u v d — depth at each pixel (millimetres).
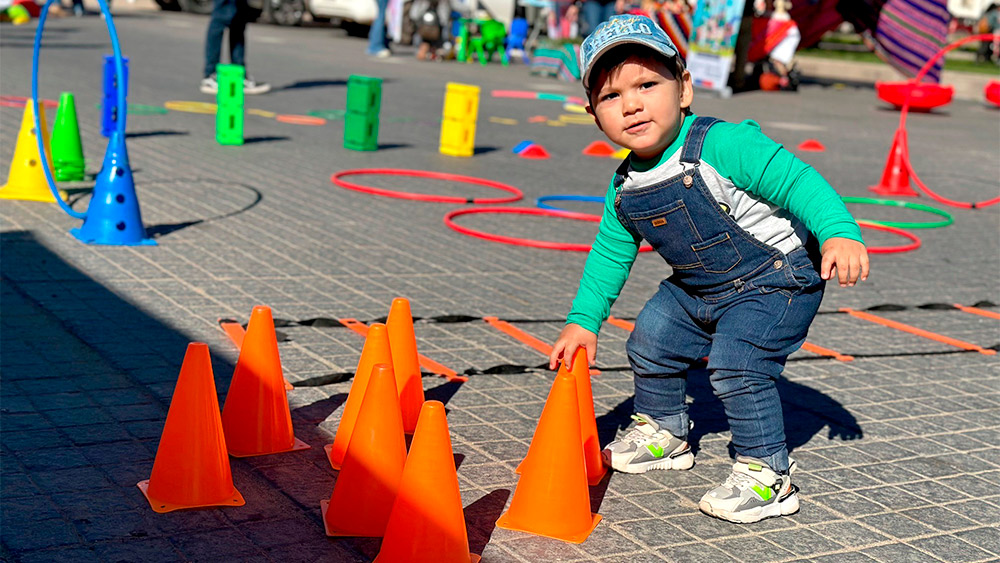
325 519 3262
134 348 4730
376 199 8742
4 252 6137
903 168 11266
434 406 2994
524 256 7203
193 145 10594
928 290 7152
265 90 15766
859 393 4949
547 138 13578
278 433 3809
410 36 26406
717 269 3494
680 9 21219
